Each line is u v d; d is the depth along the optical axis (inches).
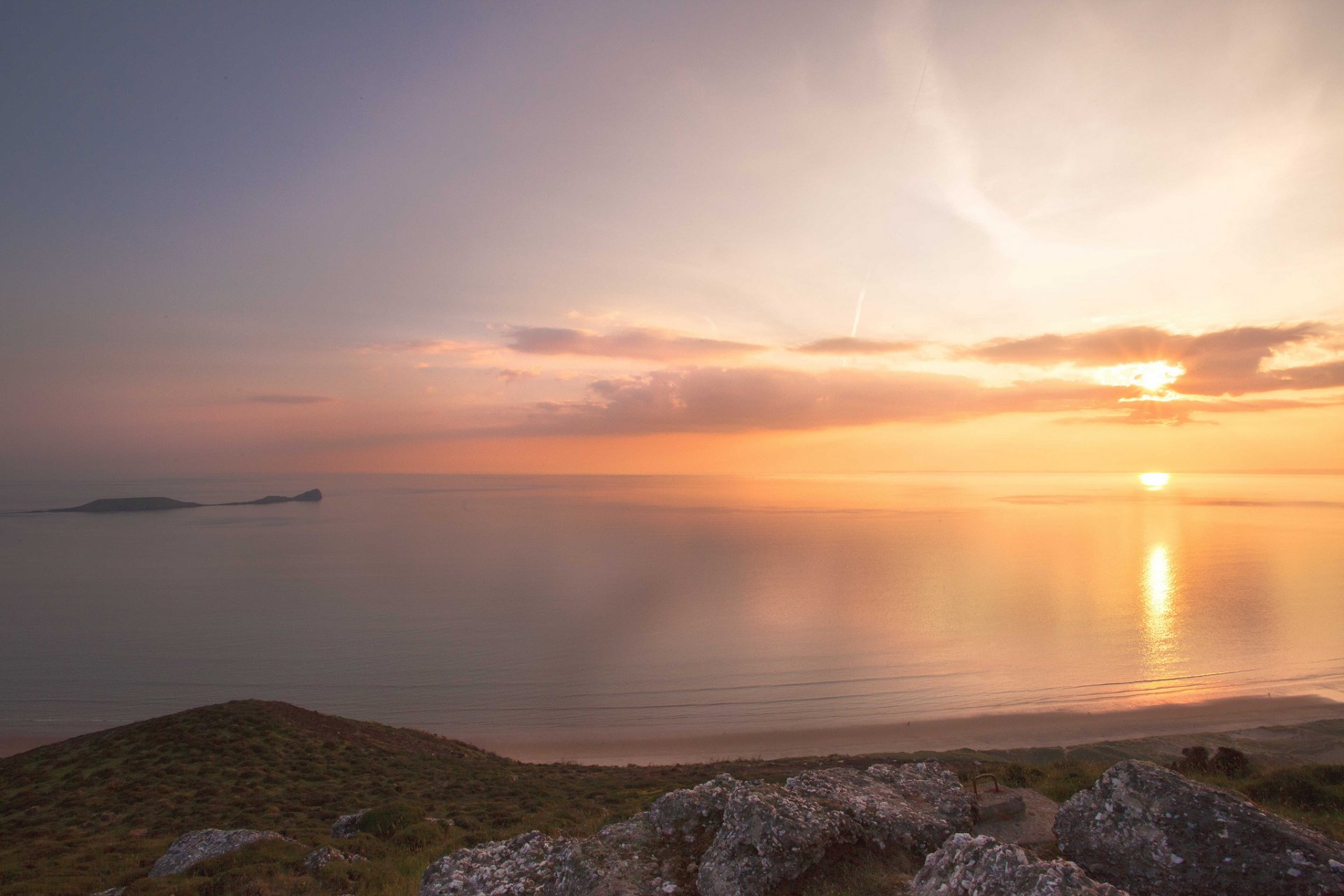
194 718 2223.2
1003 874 279.7
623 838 399.2
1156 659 5595.5
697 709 4830.2
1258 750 2497.5
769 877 329.4
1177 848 304.3
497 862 422.3
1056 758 2576.3
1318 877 273.3
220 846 784.9
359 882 625.0
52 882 802.2
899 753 2810.0
